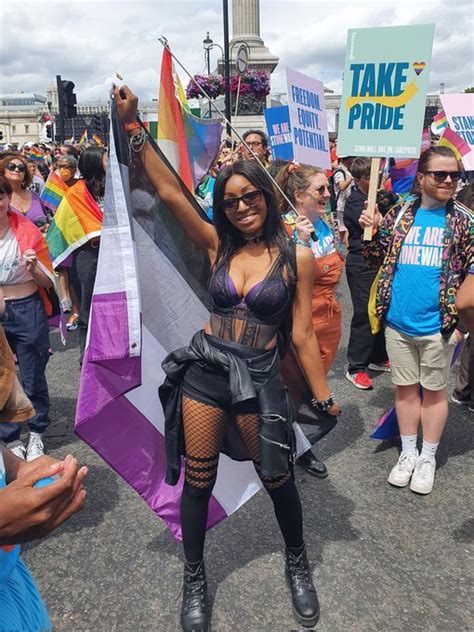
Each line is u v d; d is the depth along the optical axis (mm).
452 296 2908
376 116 3061
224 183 2041
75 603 2334
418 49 2912
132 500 3078
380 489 3156
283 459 2002
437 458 3490
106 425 2264
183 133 2924
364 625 2193
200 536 2223
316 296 3088
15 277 3396
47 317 3633
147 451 2393
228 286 2086
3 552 1213
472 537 2727
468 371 4023
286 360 2334
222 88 13750
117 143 2084
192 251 2465
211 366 2078
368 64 3047
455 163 2801
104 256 2047
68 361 5395
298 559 2297
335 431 3877
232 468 2557
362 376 4617
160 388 2203
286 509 2207
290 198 3057
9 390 1286
